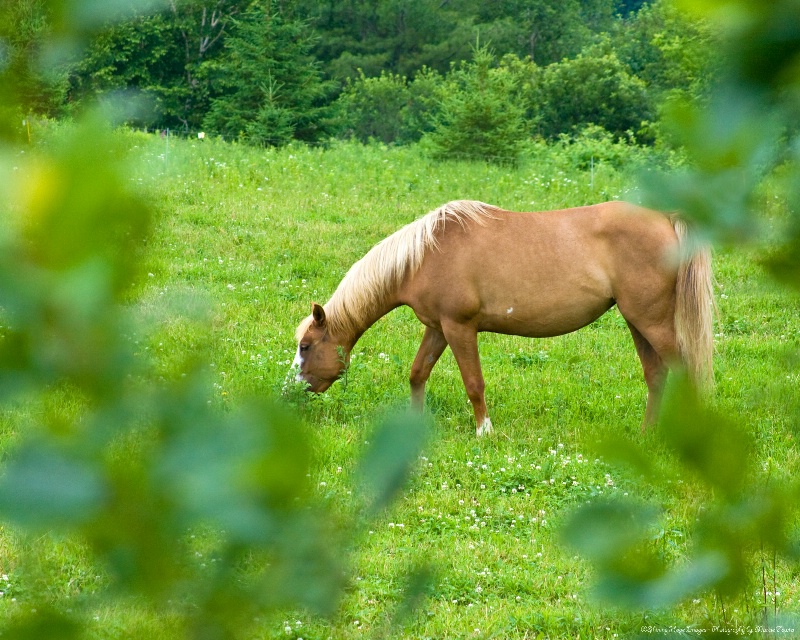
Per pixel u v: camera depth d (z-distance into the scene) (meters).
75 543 1.68
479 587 10.75
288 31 57.12
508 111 47.22
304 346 15.91
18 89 1.50
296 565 1.74
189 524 1.56
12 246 1.46
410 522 12.35
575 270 14.83
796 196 1.63
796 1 1.43
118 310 1.53
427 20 98.38
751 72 1.47
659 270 14.42
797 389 2.12
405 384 17.84
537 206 33.66
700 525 1.97
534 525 12.45
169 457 1.56
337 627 2.69
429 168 40.03
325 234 28.72
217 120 56.75
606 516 1.94
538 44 99.56
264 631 1.81
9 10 1.51
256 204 31.22
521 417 16.33
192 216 28.89
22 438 1.55
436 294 15.25
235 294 22.98
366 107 86.12
